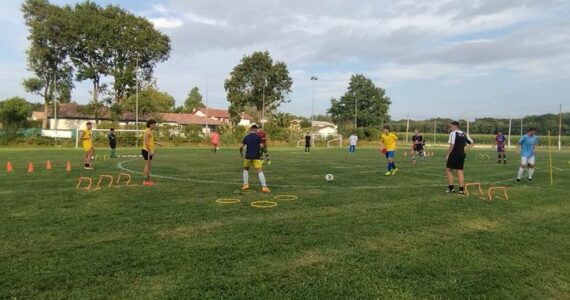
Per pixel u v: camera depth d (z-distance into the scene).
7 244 5.96
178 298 4.24
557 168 20.34
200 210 8.52
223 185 12.38
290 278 4.84
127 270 4.98
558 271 5.28
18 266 5.07
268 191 11.16
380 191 11.53
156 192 10.84
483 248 6.18
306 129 68.19
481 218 8.19
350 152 33.50
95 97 57.41
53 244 5.98
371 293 4.47
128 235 6.51
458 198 10.56
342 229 7.09
